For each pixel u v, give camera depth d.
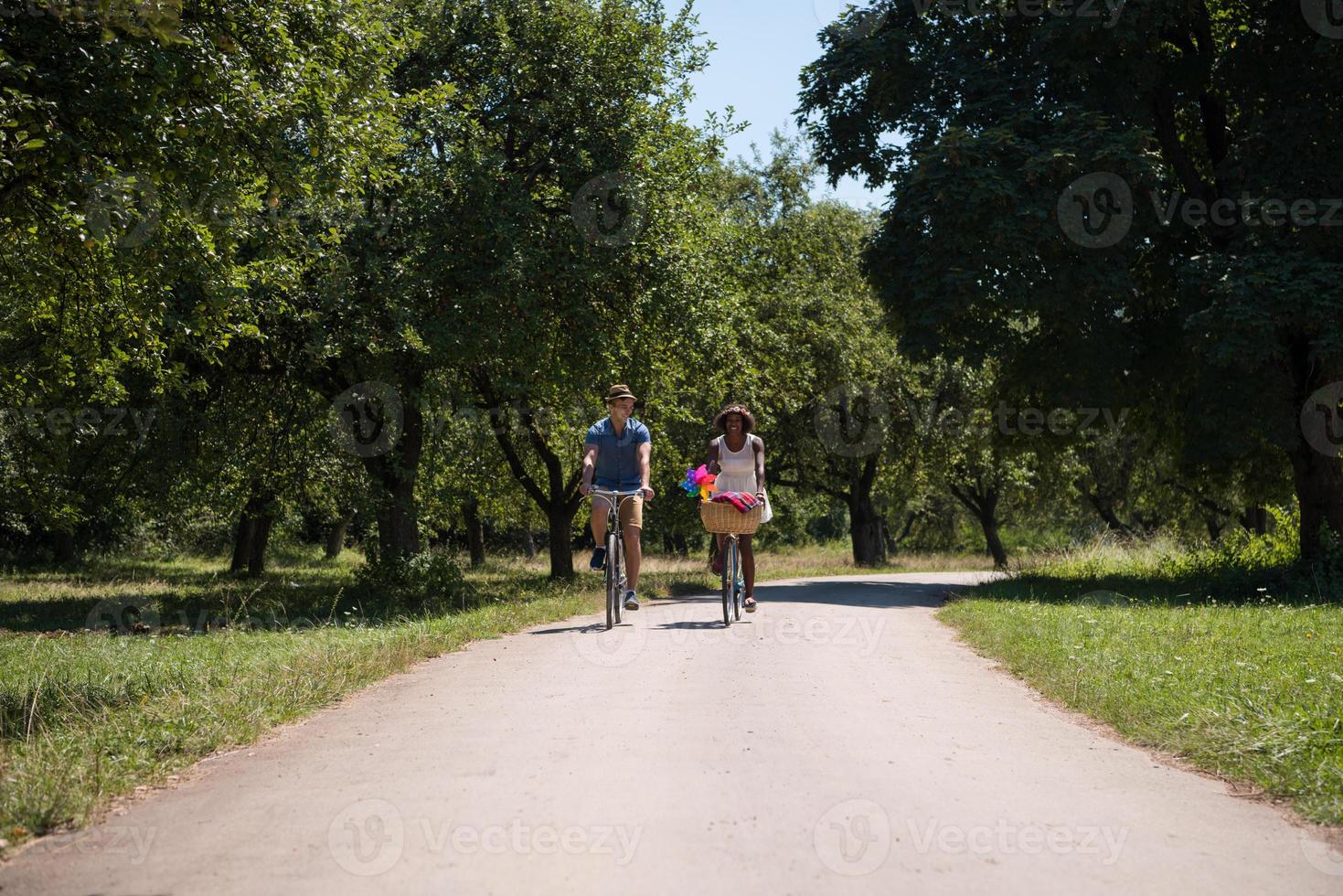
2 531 49.69
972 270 21.56
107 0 9.34
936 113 24.47
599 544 12.13
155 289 15.10
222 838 4.70
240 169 13.84
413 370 23.22
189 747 6.56
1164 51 24.59
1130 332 25.05
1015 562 33.50
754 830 4.72
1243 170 22.47
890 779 5.59
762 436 46.50
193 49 10.92
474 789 5.37
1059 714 7.71
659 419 31.11
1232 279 20.62
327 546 59.66
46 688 9.21
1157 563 27.25
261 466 24.59
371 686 8.87
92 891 4.08
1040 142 21.88
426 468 30.22
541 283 22.62
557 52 24.05
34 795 5.20
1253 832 4.89
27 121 9.83
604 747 6.20
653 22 26.12
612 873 4.20
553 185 24.22
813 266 44.09
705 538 78.62
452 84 20.88
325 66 14.66
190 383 23.03
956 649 11.42
